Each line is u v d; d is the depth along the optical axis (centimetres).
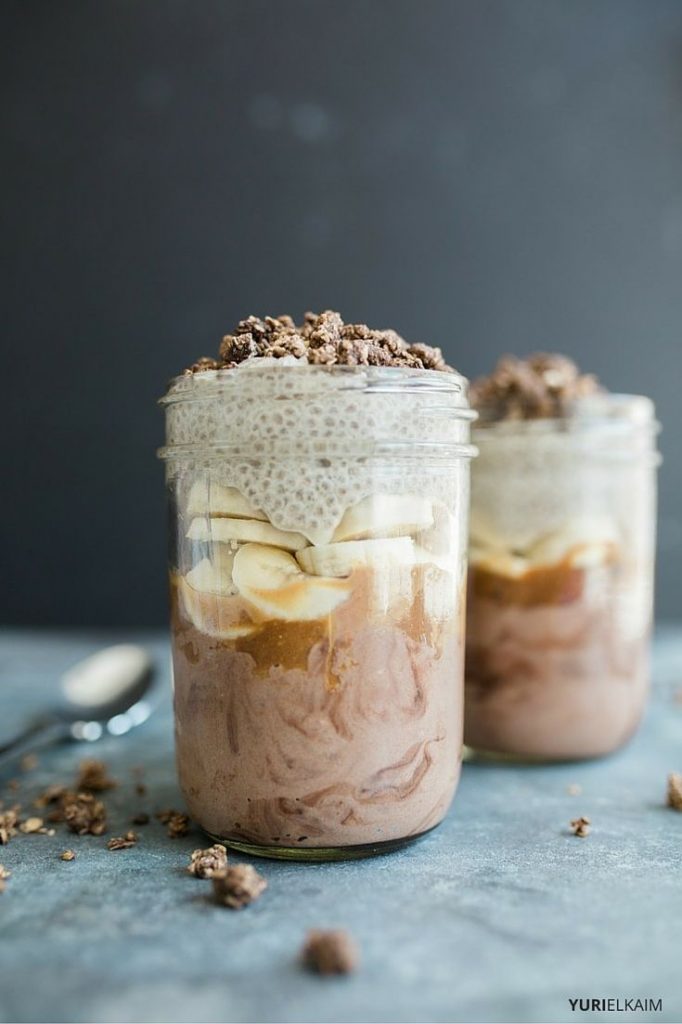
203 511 36
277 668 35
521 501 45
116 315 76
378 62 76
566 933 32
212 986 29
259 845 36
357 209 77
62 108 74
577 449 45
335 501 35
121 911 33
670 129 78
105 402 77
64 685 52
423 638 36
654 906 33
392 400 35
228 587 35
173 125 75
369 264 77
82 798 41
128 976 30
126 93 74
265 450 35
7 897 34
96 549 78
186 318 76
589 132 78
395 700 36
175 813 40
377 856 37
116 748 49
